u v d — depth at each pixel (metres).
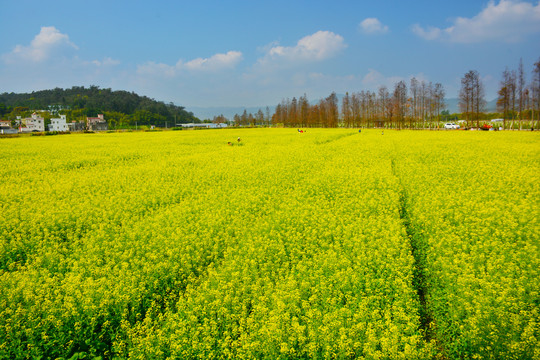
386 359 5.05
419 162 21.89
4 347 5.74
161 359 5.43
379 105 92.44
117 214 12.23
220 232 10.06
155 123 171.88
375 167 19.67
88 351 5.98
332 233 9.66
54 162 25.25
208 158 25.73
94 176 19.89
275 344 5.35
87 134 71.62
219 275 7.39
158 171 20.70
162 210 12.97
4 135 67.69
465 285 6.56
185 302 6.63
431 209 11.41
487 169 18.53
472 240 9.03
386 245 8.48
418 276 7.86
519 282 6.55
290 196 14.36
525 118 80.00
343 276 6.96
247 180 17.41
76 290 6.84
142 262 8.26
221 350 5.41
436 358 5.48
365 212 11.55
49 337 5.93
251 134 57.47
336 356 5.16
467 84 68.00
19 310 6.28
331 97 101.19
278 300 6.21
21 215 12.32
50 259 8.70
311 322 5.77
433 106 77.75
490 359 5.11
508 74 63.38
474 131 58.94
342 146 32.12
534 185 14.32
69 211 12.55
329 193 14.54
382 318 5.91
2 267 8.95
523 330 5.37
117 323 6.41
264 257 8.32
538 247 8.20
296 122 113.19
